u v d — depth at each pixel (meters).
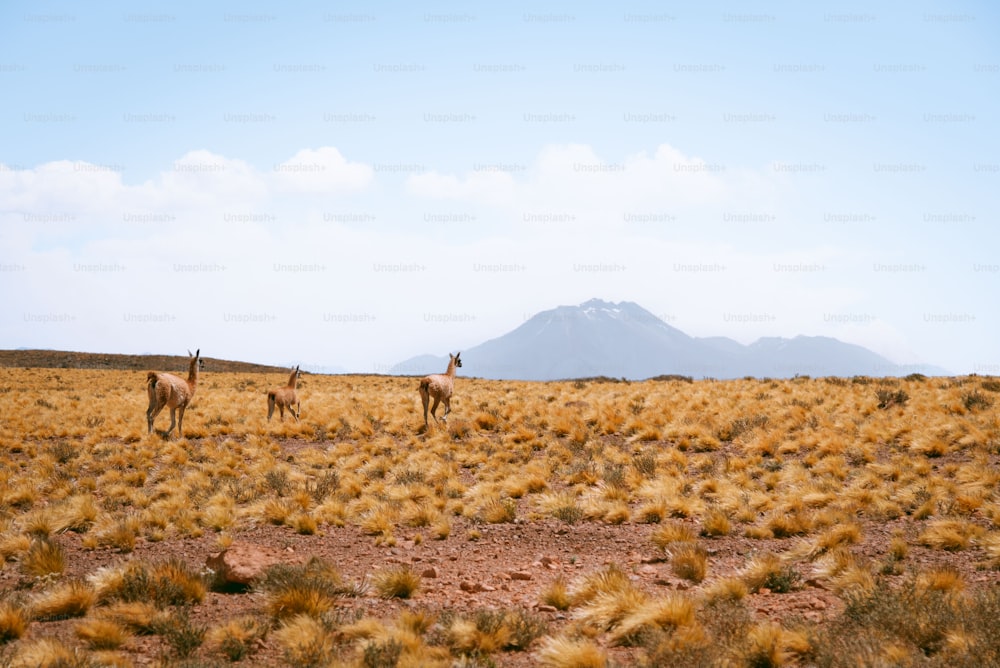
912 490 14.73
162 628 7.93
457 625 7.67
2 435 23.84
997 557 10.19
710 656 6.60
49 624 8.26
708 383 36.44
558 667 6.88
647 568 10.96
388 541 12.73
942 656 6.48
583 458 19.58
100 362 91.31
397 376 66.31
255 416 29.31
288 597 8.49
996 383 27.77
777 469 18.11
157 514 13.87
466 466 20.20
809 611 8.40
